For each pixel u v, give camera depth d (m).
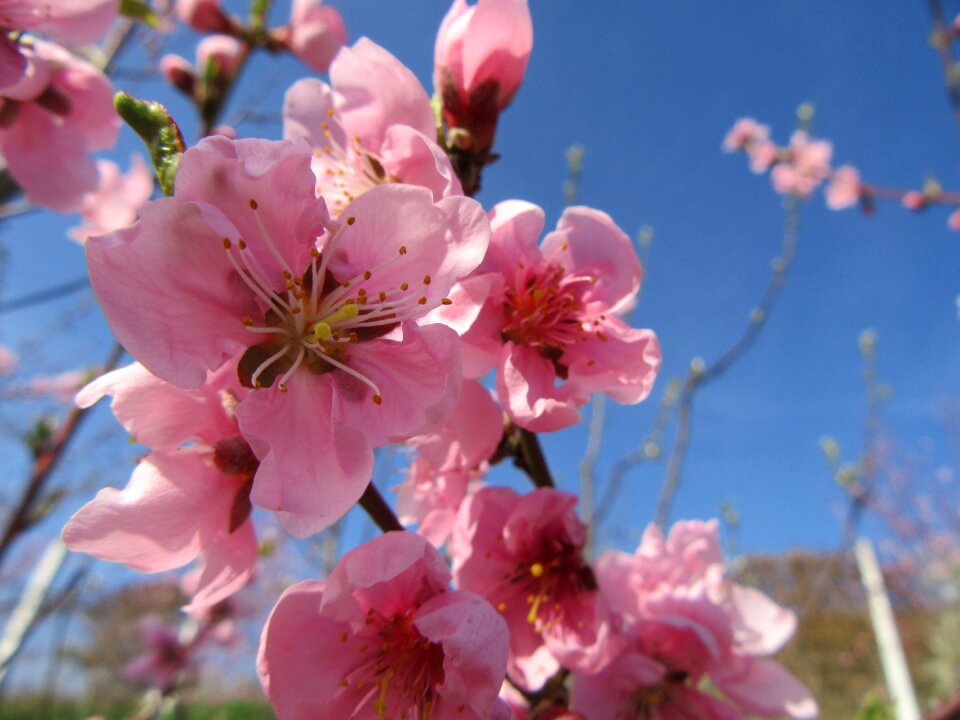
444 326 0.07
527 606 0.10
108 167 0.21
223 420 0.08
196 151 0.07
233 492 0.08
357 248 0.08
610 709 0.10
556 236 0.10
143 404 0.07
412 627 0.08
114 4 0.13
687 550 0.12
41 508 0.19
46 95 0.14
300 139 0.07
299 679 0.08
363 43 0.10
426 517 0.10
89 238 0.06
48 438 0.19
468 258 0.07
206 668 0.37
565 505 0.10
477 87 0.10
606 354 0.09
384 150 0.09
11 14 0.13
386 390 0.07
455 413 0.09
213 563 0.08
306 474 0.07
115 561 0.07
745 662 0.11
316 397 0.07
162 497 0.08
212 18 0.20
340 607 0.07
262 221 0.07
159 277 0.07
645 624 0.11
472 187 0.10
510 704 0.10
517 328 0.09
